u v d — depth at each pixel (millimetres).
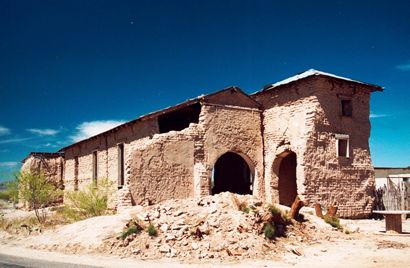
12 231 17375
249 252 11516
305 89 21266
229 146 21703
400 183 23672
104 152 26047
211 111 21328
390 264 10555
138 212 14758
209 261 10930
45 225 18172
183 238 12227
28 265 10281
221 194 15008
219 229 12508
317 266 10500
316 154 20703
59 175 33969
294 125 21531
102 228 13773
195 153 20328
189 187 19828
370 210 22125
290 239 13094
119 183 23656
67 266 10117
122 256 11547
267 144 22969
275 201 22312
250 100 23125
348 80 21812
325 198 20672
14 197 22141
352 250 12375
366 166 22438
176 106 20422
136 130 22344
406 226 19562
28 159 34344
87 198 19172
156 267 10156
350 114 22266
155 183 18797
